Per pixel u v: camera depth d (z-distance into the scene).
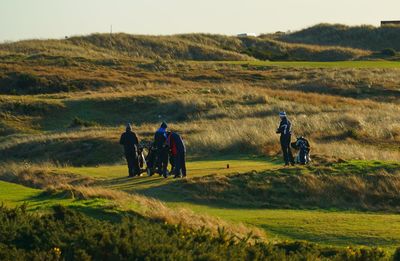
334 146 63.78
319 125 78.38
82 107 108.31
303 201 44.69
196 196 44.72
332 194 45.25
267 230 35.16
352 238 33.12
